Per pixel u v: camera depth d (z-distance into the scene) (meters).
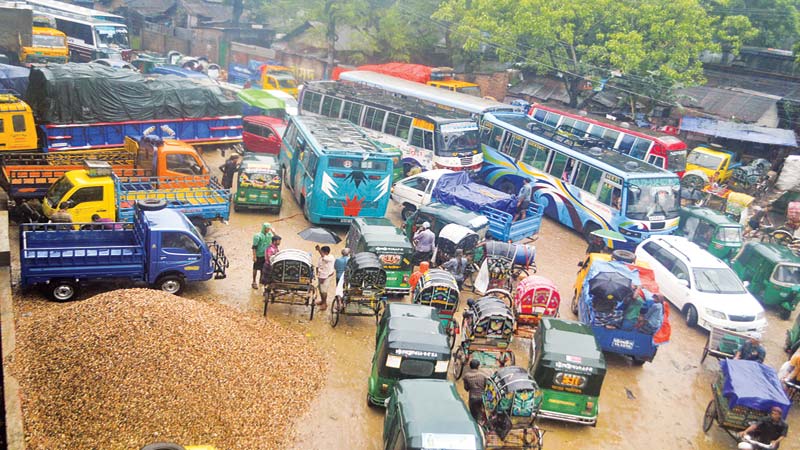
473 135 27.92
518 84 45.25
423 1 44.00
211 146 29.08
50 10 47.00
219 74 48.78
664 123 39.34
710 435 14.19
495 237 21.58
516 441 11.87
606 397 15.05
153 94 25.95
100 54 44.34
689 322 19.19
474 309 14.88
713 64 43.06
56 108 23.22
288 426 12.26
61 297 15.22
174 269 16.12
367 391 13.73
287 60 50.44
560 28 35.00
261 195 22.59
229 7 60.53
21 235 15.10
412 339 12.63
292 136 26.41
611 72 36.88
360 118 30.47
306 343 15.16
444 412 10.55
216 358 12.95
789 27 40.84
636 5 35.34
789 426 15.13
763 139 35.59
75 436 10.75
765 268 21.30
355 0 43.47
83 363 11.88
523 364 15.90
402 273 17.45
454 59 45.09
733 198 28.16
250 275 18.41
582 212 25.16
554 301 16.47
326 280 16.53
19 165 20.41
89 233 16.41
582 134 32.25
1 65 30.45
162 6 61.38
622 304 15.76
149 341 12.55
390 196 24.66
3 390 10.07
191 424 11.51
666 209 23.69
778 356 18.70
